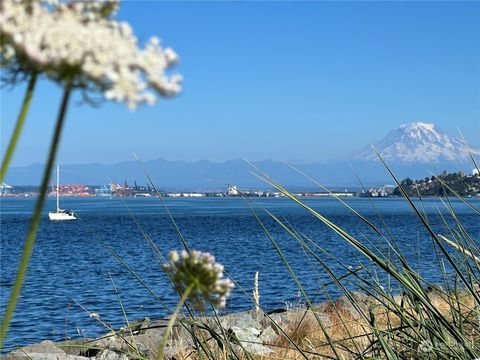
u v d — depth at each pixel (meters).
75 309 20.69
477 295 4.21
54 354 9.65
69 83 1.16
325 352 6.38
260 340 9.98
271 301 19.02
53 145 1.30
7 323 1.32
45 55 1.13
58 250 52.28
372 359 4.14
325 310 10.75
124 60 1.14
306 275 25.91
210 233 70.44
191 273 1.61
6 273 35.66
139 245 54.97
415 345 4.33
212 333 4.29
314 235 56.78
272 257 38.88
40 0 1.24
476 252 4.58
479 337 4.26
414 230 42.88
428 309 3.74
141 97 1.13
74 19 1.23
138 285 26.91
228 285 1.63
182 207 181.12
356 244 3.64
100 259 43.41
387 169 3.84
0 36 1.15
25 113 1.25
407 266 3.95
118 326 17.08
